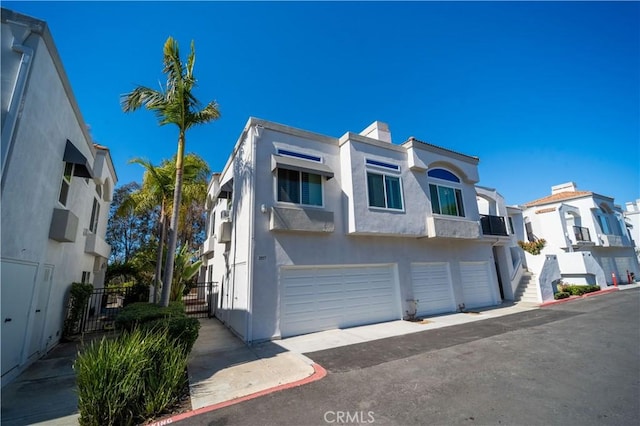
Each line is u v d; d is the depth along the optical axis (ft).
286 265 34.27
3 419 15.97
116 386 15.05
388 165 43.75
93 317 47.67
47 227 27.02
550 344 27.14
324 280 37.22
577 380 18.93
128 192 104.32
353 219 38.01
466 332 33.19
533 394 17.16
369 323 39.11
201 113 34.99
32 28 22.04
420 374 20.83
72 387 20.66
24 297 23.29
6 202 19.58
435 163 50.26
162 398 16.57
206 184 67.15
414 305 43.06
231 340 32.30
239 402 17.29
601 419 14.32
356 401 17.03
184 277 50.42
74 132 32.14
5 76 20.35
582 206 89.20
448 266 49.60
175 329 23.85
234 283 38.50
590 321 36.50
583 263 69.82
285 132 37.86
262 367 23.16
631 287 77.30
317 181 38.58
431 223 44.93
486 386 18.47
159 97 33.53
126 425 14.83
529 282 59.98
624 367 20.85
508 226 69.51
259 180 34.68
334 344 29.50
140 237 107.65
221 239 43.45
